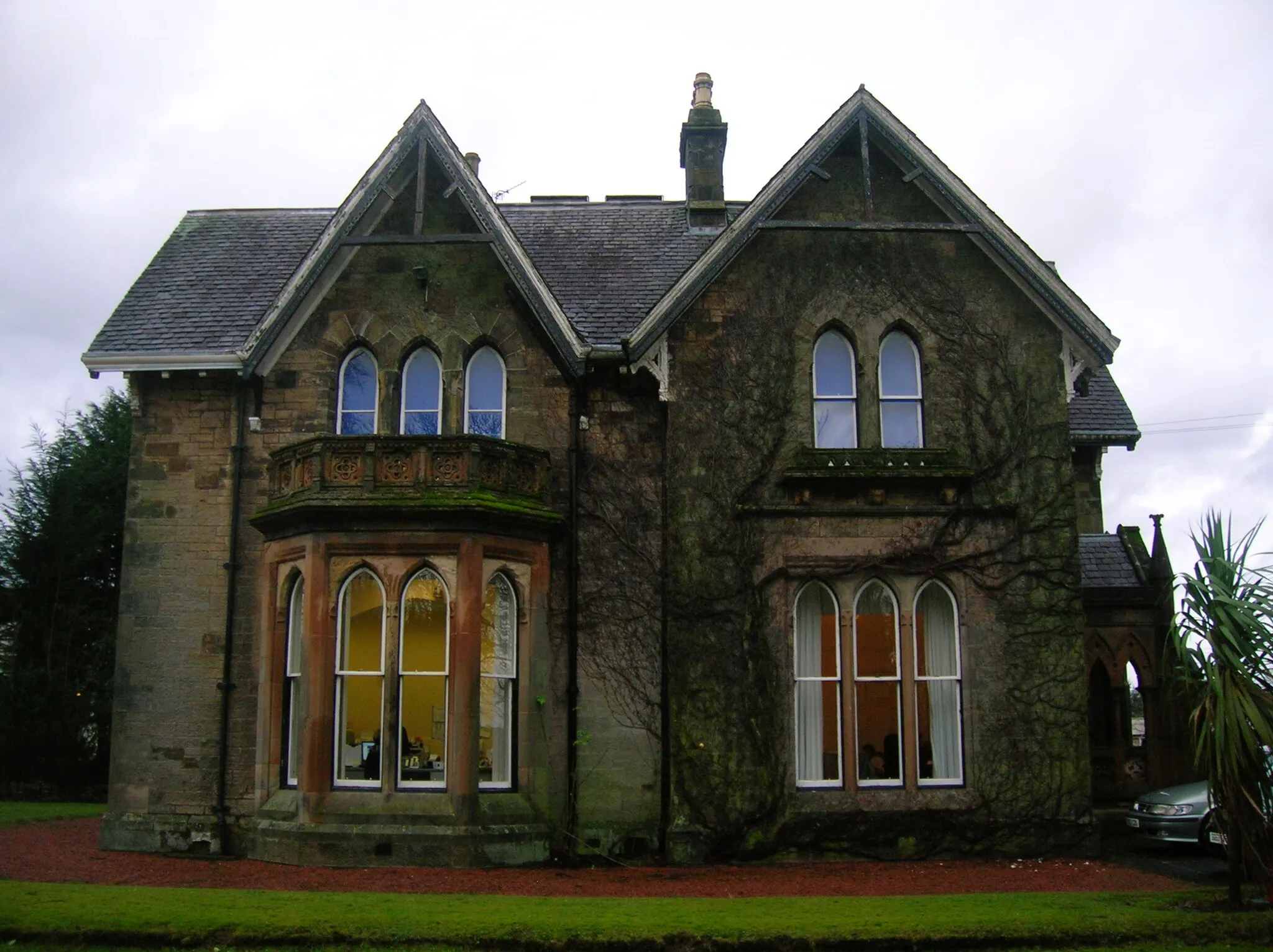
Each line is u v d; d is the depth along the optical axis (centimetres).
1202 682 1209
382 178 1767
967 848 1605
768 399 1708
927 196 1794
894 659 1667
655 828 1642
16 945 993
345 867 1503
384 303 1792
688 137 2117
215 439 1792
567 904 1166
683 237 2044
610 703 1672
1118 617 2103
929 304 1748
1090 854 1608
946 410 1720
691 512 1673
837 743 1650
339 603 1606
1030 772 1628
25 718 2998
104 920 1032
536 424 1748
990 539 1680
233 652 1736
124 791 1723
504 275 1792
